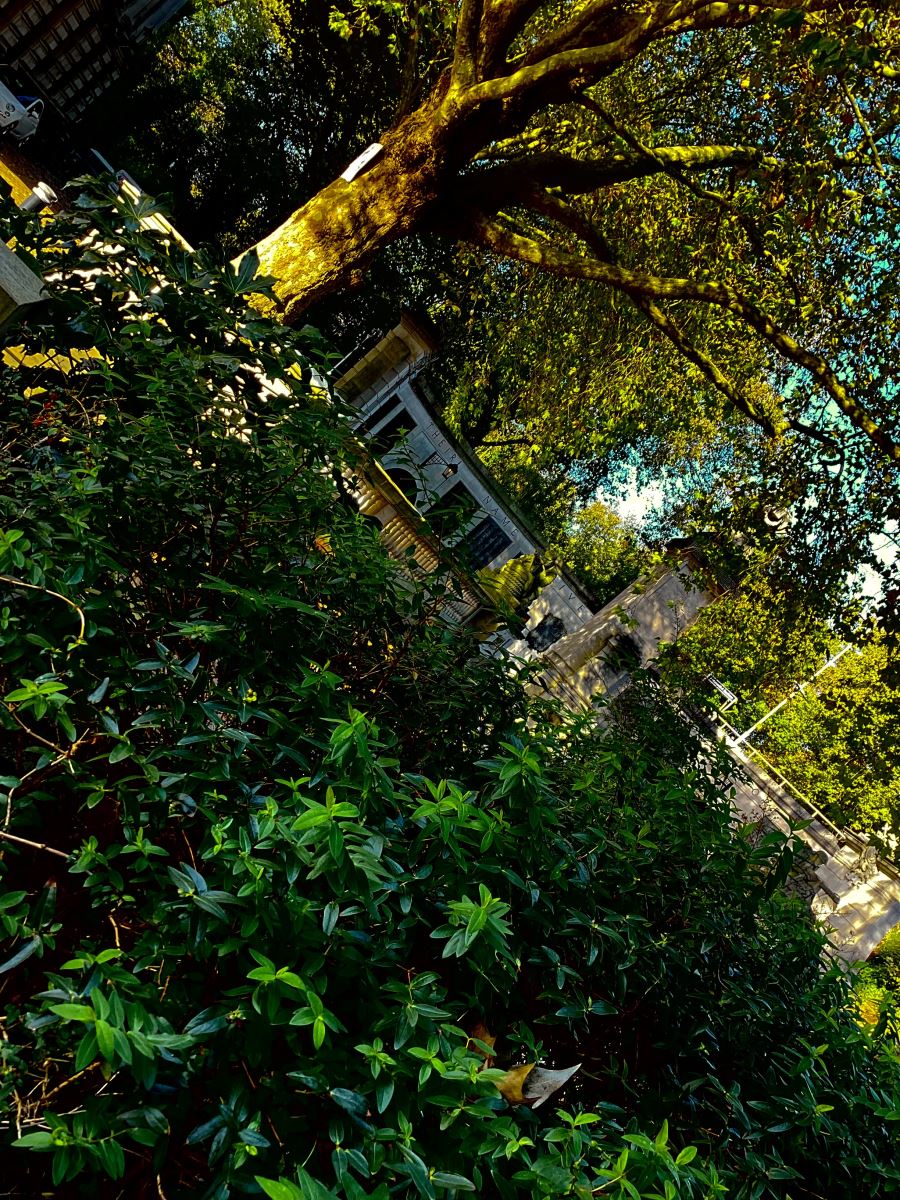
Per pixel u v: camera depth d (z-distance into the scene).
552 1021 2.29
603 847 2.73
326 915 1.71
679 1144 2.46
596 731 4.00
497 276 21.95
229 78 36.34
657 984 2.66
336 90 31.78
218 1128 1.49
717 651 14.61
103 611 2.22
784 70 10.66
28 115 20.42
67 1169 1.28
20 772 2.07
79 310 3.12
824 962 3.64
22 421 3.00
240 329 3.36
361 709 2.88
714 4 9.38
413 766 2.93
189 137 38.34
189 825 1.95
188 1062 1.54
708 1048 2.78
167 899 1.78
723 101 14.85
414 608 3.31
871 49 7.10
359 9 16.53
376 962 1.85
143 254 3.37
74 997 1.44
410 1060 1.72
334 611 3.09
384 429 23.56
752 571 13.57
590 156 15.61
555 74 9.87
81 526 2.18
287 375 3.38
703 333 16.39
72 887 2.03
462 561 3.60
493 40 10.71
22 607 2.11
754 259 13.59
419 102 17.95
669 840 3.15
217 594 2.65
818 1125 2.62
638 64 15.84
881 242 11.54
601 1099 2.60
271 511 2.87
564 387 19.55
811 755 27.19
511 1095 1.89
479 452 34.28
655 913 2.98
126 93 34.81
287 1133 1.62
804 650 14.53
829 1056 3.17
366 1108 1.56
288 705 2.51
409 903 1.95
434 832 2.06
